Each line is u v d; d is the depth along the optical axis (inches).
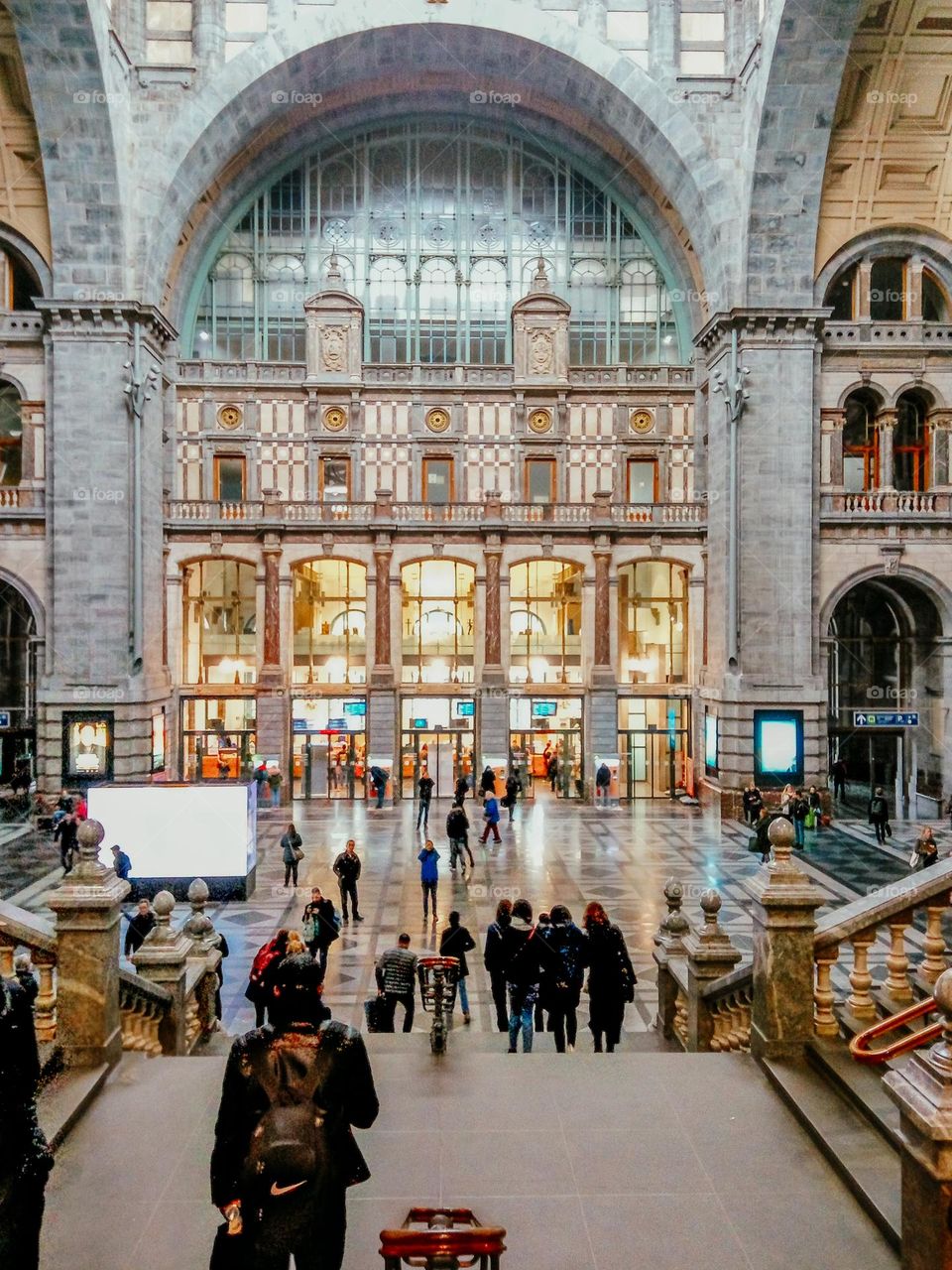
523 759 1238.3
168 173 1090.7
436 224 1315.2
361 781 1222.9
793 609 1101.1
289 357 1300.4
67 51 970.1
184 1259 179.3
